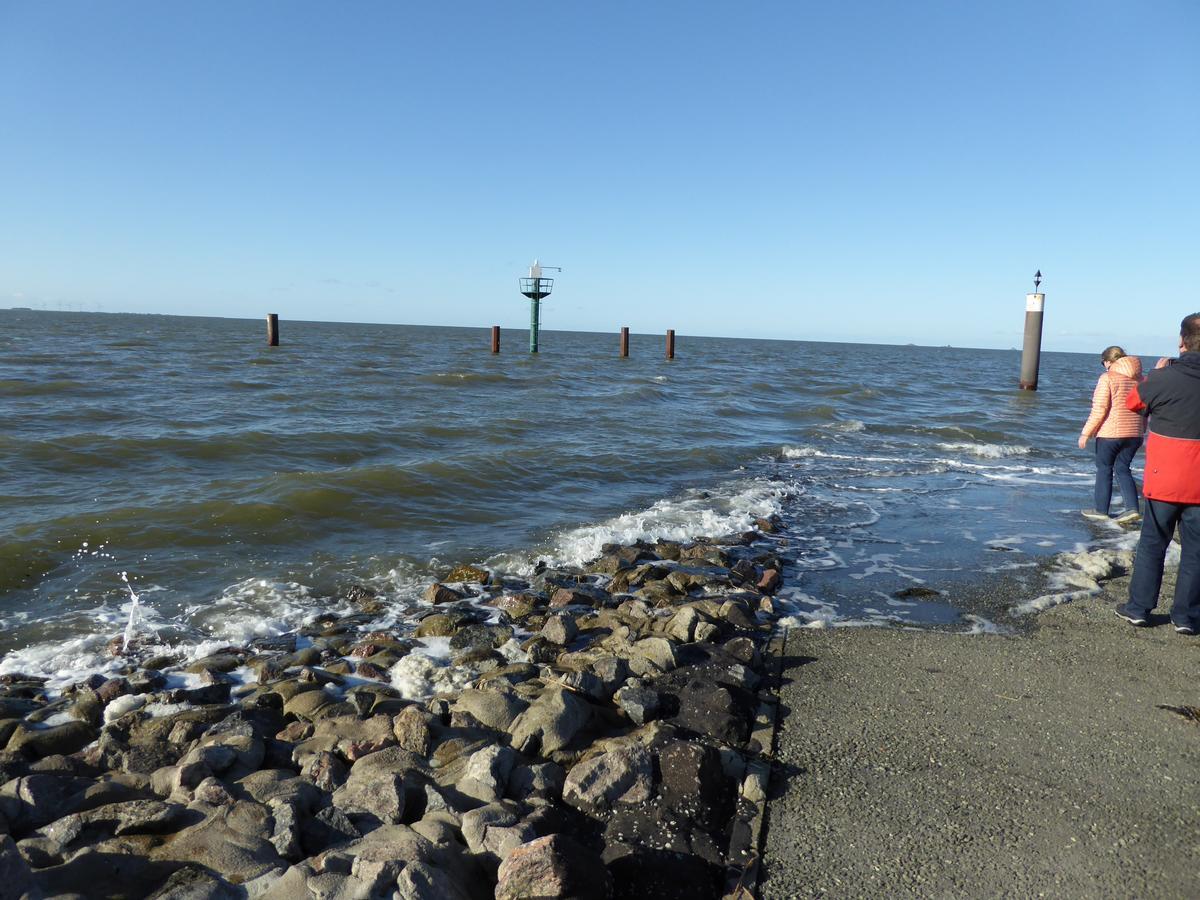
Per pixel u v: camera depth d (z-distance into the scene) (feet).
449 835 9.75
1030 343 101.96
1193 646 17.03
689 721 13.08
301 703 14.48
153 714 14.29
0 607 19.79
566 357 168.55
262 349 151.43
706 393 86.02
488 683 14.85
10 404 55.06
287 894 8.35
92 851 9.16
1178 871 9.39
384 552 25.59
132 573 22.52
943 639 17.65
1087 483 40.57
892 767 11.78
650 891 8.91
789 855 9.66
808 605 20.74
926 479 41.24
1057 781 11.39
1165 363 16.78
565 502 33.88
